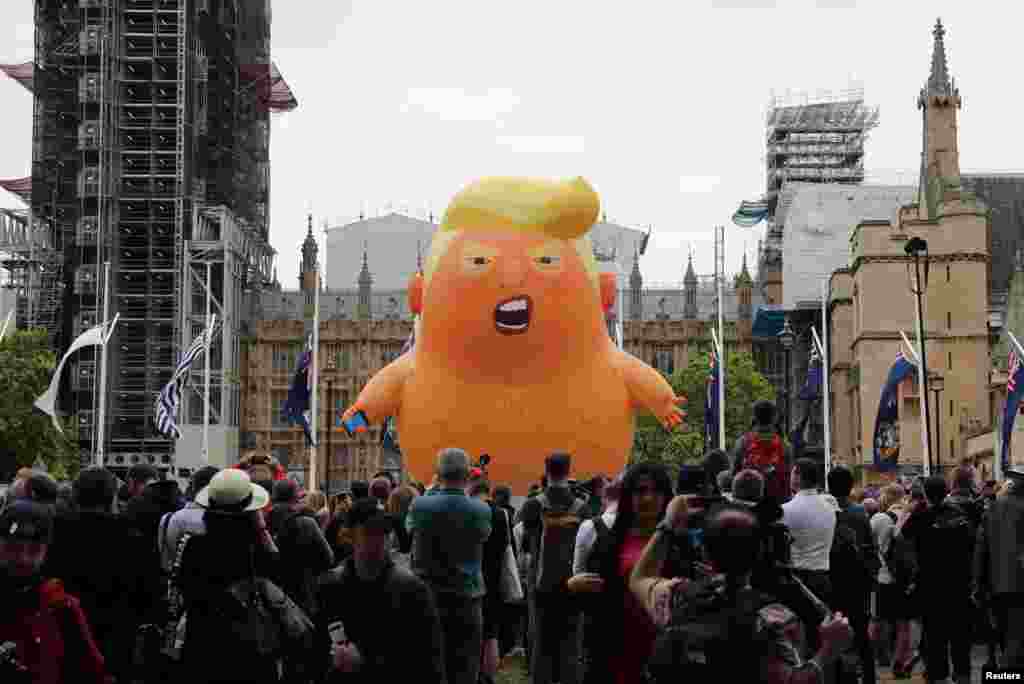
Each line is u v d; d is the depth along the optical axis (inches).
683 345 5433.1
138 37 4434.1
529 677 850.1
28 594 372.8
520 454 1206.3
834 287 4111.7
